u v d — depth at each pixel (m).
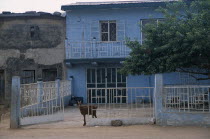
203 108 8.99
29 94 10.48
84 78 17.44
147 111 10.52
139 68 10.71
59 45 17.59
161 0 17.39
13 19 17.67
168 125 9.11
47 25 17.62
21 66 17.64
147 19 17.11
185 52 9.70
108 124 9.42
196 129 8.62
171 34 9.90
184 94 9.12
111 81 17.31
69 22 17.47
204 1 10.40
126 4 16.83
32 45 17.64
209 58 10.09
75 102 16.53
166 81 16.59
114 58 16.28
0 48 17.70
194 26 9.87
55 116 10.52
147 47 10.57
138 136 7.95
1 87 17.77
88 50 16.89
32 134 8.47
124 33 17.17
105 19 17.31
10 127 9.48
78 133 8.42
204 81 16.09
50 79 17.92
